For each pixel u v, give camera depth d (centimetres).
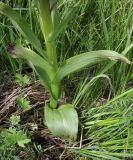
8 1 41
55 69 32
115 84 38
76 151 33
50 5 29
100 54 30
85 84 38
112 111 34
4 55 40
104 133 33
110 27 40
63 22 29
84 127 34
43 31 30
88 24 40
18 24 30
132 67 39
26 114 36
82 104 37
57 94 33
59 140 34
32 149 33
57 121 33
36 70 32
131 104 33
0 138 32
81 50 40
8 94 38
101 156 31
